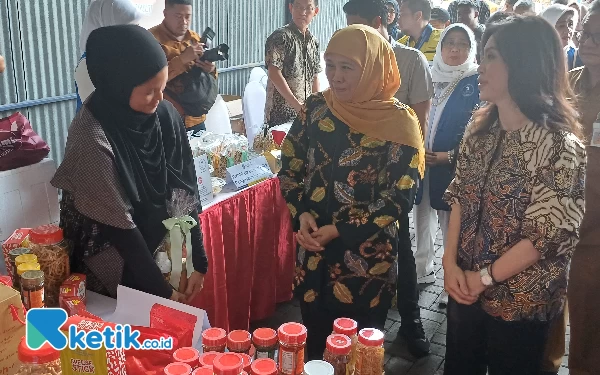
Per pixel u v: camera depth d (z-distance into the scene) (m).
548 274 1.46
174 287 1.67
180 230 1.66
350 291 1.89
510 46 1.39
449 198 1.67
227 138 2.61
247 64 5.55
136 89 1.46
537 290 1.47
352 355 1.23
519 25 1.39
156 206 1.62
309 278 1.92
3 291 1.16
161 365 1.16
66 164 1.47
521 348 1.54
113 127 1.49
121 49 1.44
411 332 2.54
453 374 1.71
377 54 1.80
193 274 1.78
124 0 2.37
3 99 3.59
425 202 3.00
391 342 2.67
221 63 5.20
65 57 3.91
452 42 2.78
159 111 1.67
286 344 1.12
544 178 1.39
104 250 1.55
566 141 1.38
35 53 3.71
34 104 3.75
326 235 1.84
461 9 4.11
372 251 1.86
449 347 1.71
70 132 1.49
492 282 1.49
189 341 1.25
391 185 1.81
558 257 1.46
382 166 1.83
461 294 1.55
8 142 1.59
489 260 1.51
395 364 2.52
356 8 2.53
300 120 1.98
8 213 1.57
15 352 1.16
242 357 1.09
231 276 2.41
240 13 5.30
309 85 3.61
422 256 3.16
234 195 2.35
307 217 1.89
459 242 1.62
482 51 1.49
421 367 2.50
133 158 1.53
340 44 1.78
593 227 2.10
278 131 2.86
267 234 2.62
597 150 2.07
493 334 1.55
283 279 2.90
